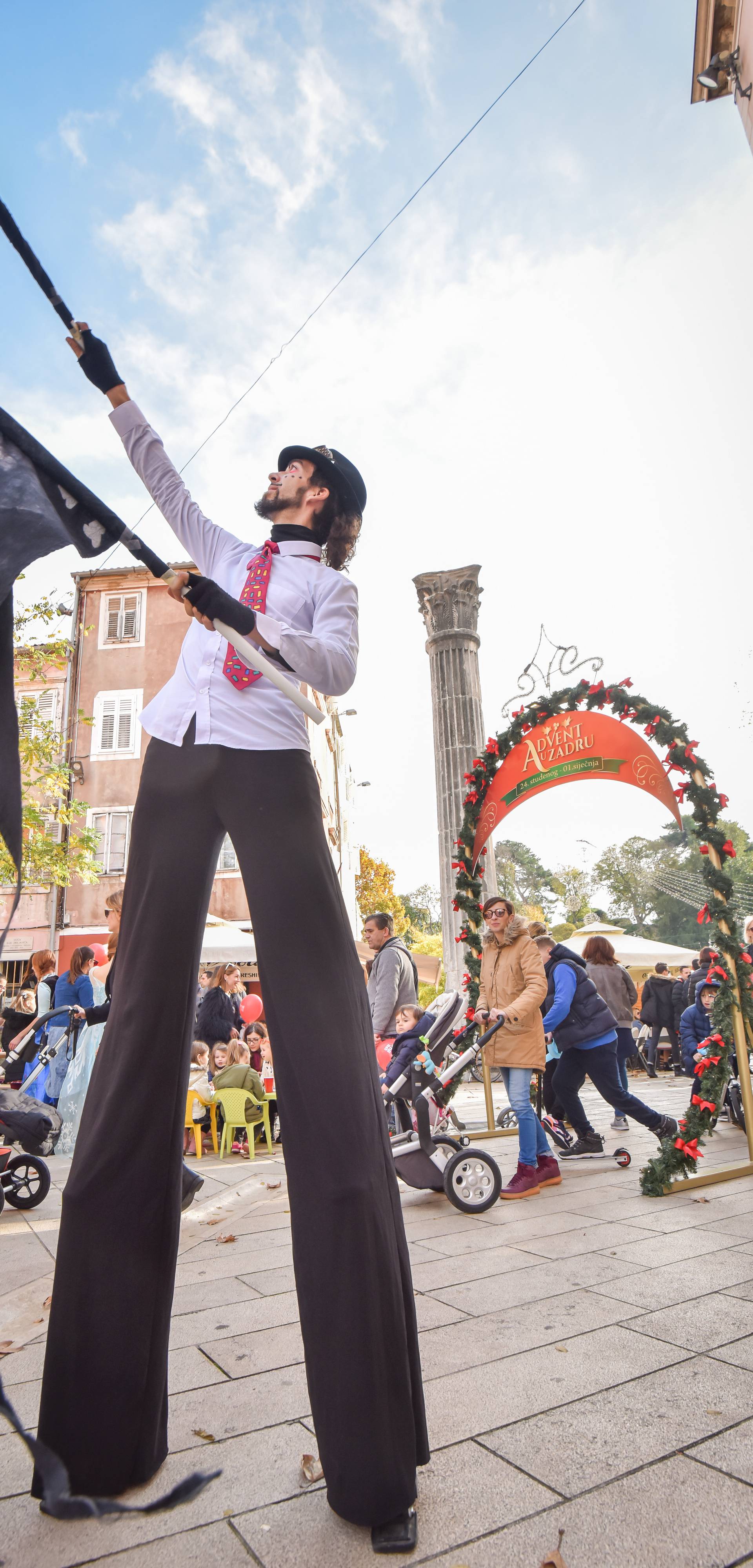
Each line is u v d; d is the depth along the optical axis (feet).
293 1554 4.91
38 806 53.21
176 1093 5.52
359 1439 4.98
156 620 77.15
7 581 4.16
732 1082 23.95
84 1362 5.16
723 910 16.92
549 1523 5.16
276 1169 20.44
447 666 52.24
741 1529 5.06
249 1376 7.49
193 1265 11.64
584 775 21.53
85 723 53.01
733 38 26.45
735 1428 6.27
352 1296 5.08
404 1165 15.53
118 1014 5.52
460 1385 7.18
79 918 71.77
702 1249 11.51
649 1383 7.09
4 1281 11.12
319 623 5.94
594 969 24.40
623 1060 24.21
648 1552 4.87
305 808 5.75
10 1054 19.12
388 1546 4.88
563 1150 20.54
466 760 50.44
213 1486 5.61
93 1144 5.33
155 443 6.18
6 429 4.34
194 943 5.61
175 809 5.67
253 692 5.80
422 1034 16.74
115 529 4.63
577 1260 11.18
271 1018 5.48
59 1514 2.93
